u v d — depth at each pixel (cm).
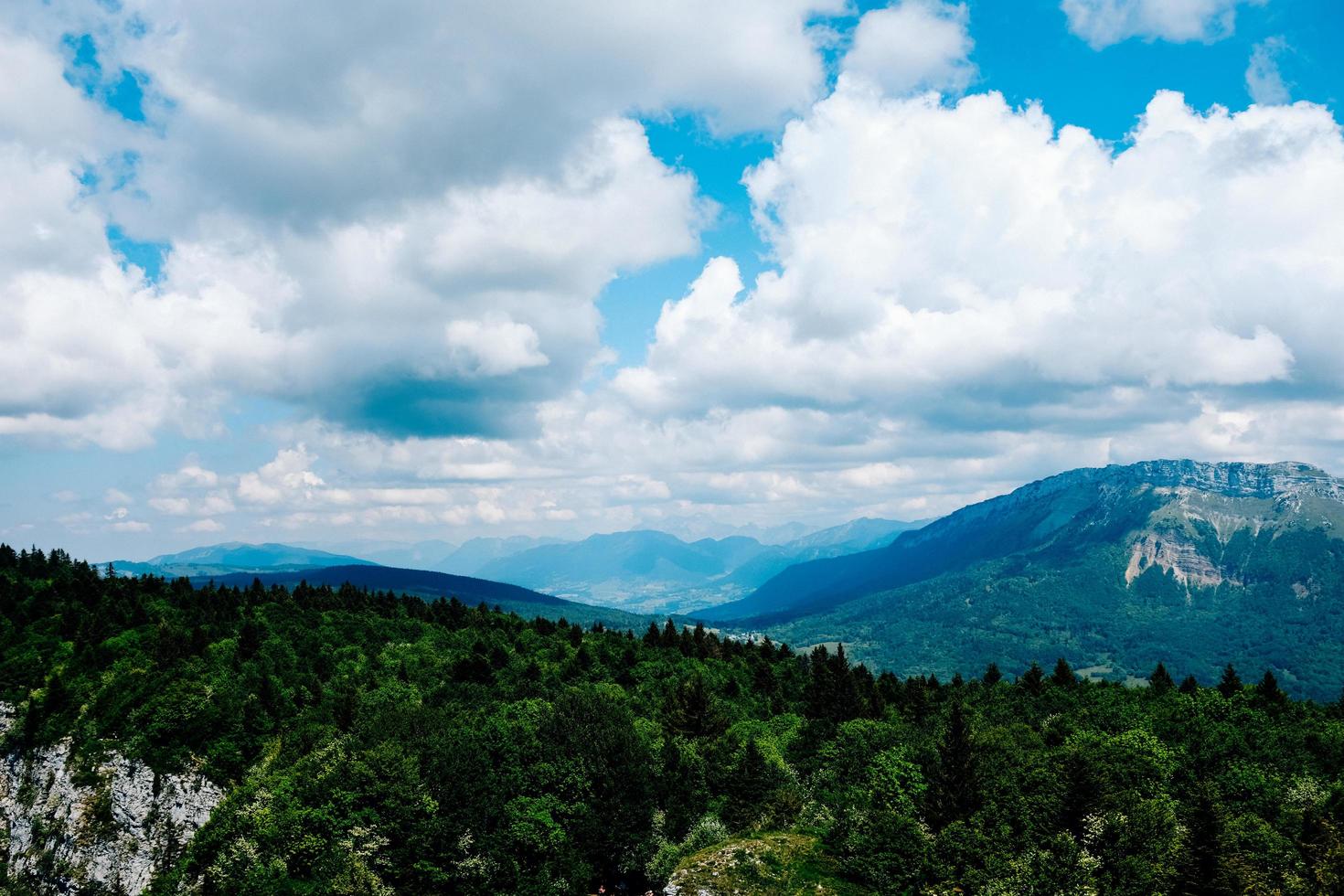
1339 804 7250
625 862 9738
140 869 11306
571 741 10931
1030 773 8394
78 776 12238
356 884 8394
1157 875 6550
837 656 17462
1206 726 9856
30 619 16012
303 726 12494
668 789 10631
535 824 9525
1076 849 6762
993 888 6544
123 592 18288
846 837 8231
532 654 18725
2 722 13362
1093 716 11325
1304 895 5884
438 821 9169
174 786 11681
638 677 17312
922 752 9712
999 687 15562
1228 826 6706
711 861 8188
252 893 8725
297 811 9412
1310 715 11488
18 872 12025
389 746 9875
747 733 13050
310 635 17100
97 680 13738
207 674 13650
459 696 13925
